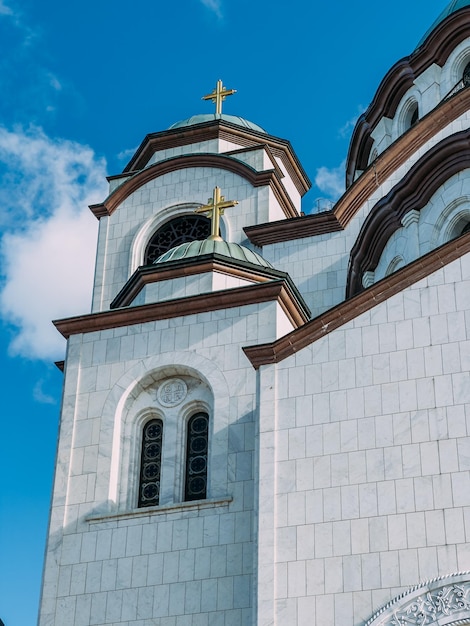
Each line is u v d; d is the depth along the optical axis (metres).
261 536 26.38
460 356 26.73
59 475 31.11
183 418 31.31
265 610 25.62
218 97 49.56
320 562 25.72
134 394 31.91
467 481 25.42
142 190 45.62
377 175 40.59
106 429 31.45
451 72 43.31
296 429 27.34
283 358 28.30
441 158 36.19
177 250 35.28
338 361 27.73
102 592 29.27
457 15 43.12
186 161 45.19
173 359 31.72
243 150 45.41
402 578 24.97
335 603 25.22
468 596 24.20
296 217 41.59
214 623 28.09
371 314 27.91
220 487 29.66
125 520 30.03
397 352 27.30
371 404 26.98
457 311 27.22
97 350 32.62
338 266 40.19
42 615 29.31
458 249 27.80
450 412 26.23
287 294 32.00
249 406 30.47
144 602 28.84
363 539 25.64
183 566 28.97
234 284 33.44
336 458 26.70
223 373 31.12
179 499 30.33
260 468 27.14
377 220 37.66
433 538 25.12
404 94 44.94
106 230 45.38
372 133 46.19
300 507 26.44
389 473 26.09
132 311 32.66
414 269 27.92
